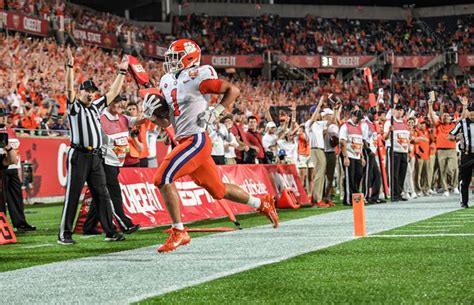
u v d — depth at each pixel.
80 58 24.69
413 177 15.84
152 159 10.79
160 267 5.05
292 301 3.61
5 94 17.14
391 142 13.27
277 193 12.47
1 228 7.42
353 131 12.45
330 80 37.50
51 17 28.72
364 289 3.89
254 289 3.97
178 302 3.64
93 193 7.36
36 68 20.70
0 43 21.75
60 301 3.78
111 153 7.88
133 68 7.25
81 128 7.12
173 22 40.25
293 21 43.38
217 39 39.72
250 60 39.00
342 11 44.25
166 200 5.61
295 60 39.53
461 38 43.47
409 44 43.28
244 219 9.95
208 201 10.30
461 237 6.41
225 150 12.50
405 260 4.98
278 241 6.60
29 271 5.08
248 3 42.66
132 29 35.16
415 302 3.51
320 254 5.43
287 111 16.30
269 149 13.65
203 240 6.98
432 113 15.52
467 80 39.62
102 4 38.16
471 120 10.90
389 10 44.78
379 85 37.38
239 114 13.47
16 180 9.12
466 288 3.85
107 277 4.63
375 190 12.90
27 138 15.36
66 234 7.18
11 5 27.17
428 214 9.70
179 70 5.68
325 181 13.88
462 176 11.06
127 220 7.99
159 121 5.87
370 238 6.53
